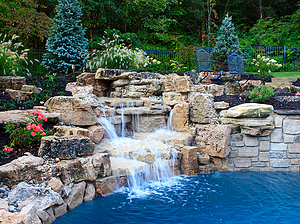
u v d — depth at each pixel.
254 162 6.43
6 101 6.30
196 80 8.50
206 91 7.83
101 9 15.27
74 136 4.67
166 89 7.91
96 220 3.86
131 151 5.65
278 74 11.29
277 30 18.81
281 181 5.60
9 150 4.31
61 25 9.50
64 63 9.13
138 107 7.06
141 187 5.20
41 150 4.24
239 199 4.68
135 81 7.77
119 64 8.93
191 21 21.62
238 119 6.38
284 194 4.89
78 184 4.43
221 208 4.33
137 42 14.30
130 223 3.80
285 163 6.38
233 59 8.89
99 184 4.69
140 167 5.34
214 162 6.37
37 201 3.61
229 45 10.31
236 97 7.82
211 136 6.40
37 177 3.92
